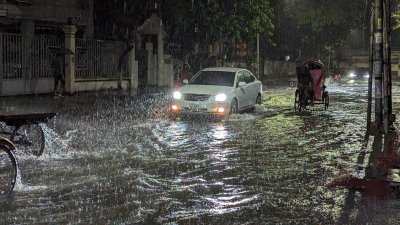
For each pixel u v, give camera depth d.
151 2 33.06
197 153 11.04
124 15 33.28
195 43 35.47
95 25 33.81
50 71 24.66
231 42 38.38
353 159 10.46
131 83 30.61
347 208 7.16
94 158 10.32
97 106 20.22
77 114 17.47
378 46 13.55
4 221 6.46
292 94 30.39
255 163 10.09
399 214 6.88
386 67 14.02
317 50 59.69
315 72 20.42
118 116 17.25
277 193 7.92
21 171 9.10
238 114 17.91
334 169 9.58
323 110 20.66
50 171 9.15
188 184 8.41
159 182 8.51
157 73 33.34
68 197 7.55
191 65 35.97
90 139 12.52
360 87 38.97
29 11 25.94
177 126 15.20
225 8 33.72
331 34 58.41
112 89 28.80
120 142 12.21
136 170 9.32
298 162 10.20
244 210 7.05
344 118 17.83
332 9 40.03
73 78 25.45
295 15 45.94
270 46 52.84
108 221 6.50
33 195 7.63
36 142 10.77
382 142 12.46
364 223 6.50
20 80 22.92
